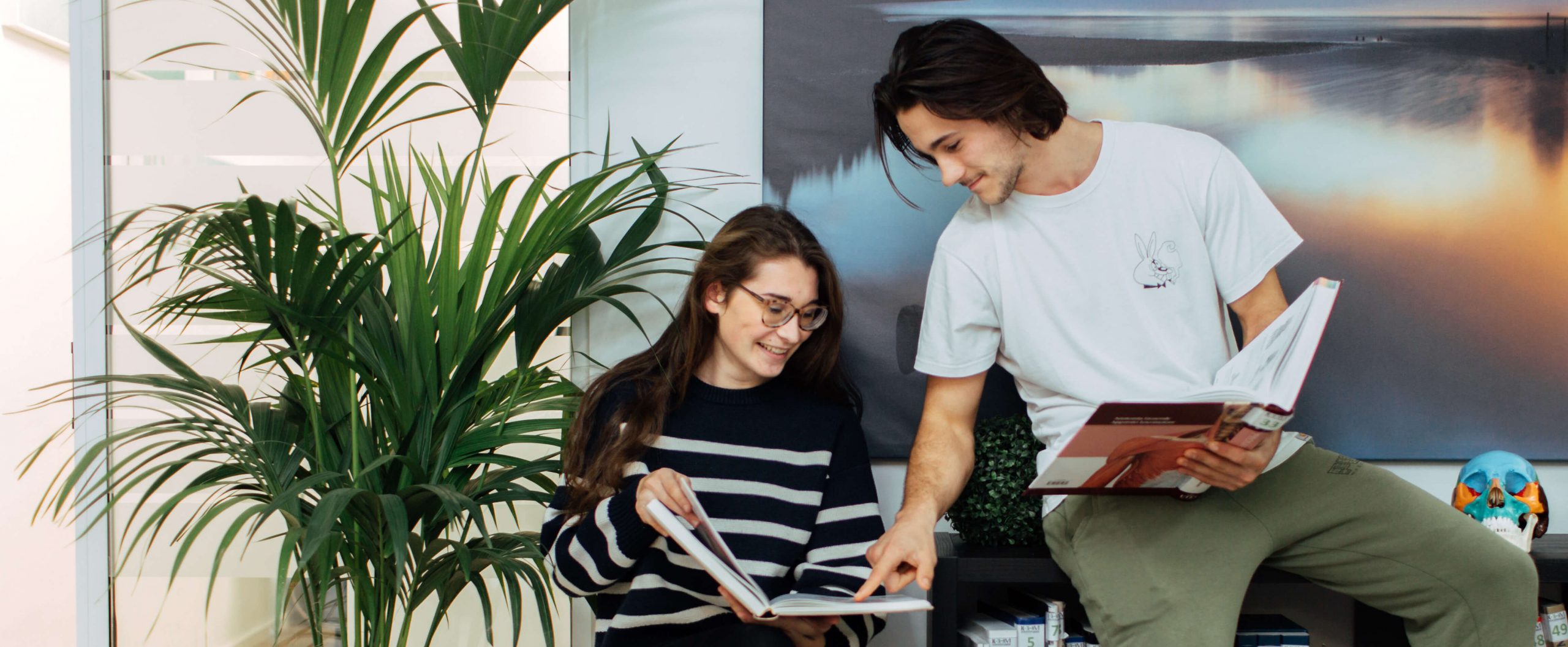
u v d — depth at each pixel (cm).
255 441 120
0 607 196
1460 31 150
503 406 136
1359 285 151
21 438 204
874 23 151
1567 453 150
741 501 118
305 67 118
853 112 151
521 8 124
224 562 155
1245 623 134
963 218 131
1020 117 111
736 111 154
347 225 159
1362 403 152
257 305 121
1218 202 120
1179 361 118
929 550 104
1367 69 150
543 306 132
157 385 114
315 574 120
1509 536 126
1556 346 150
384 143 129
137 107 154
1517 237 150
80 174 153
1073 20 150
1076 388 121
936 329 130
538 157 156
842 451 125
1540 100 150
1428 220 150
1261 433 96
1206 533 112
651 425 118
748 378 125
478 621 159
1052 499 128
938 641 124
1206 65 150
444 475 129
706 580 117
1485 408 151
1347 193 150
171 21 155
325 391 129
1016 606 138
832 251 152
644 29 154
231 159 156
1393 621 142
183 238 153
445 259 123
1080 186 121
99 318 153
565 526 116
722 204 154
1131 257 120
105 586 153
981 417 154
